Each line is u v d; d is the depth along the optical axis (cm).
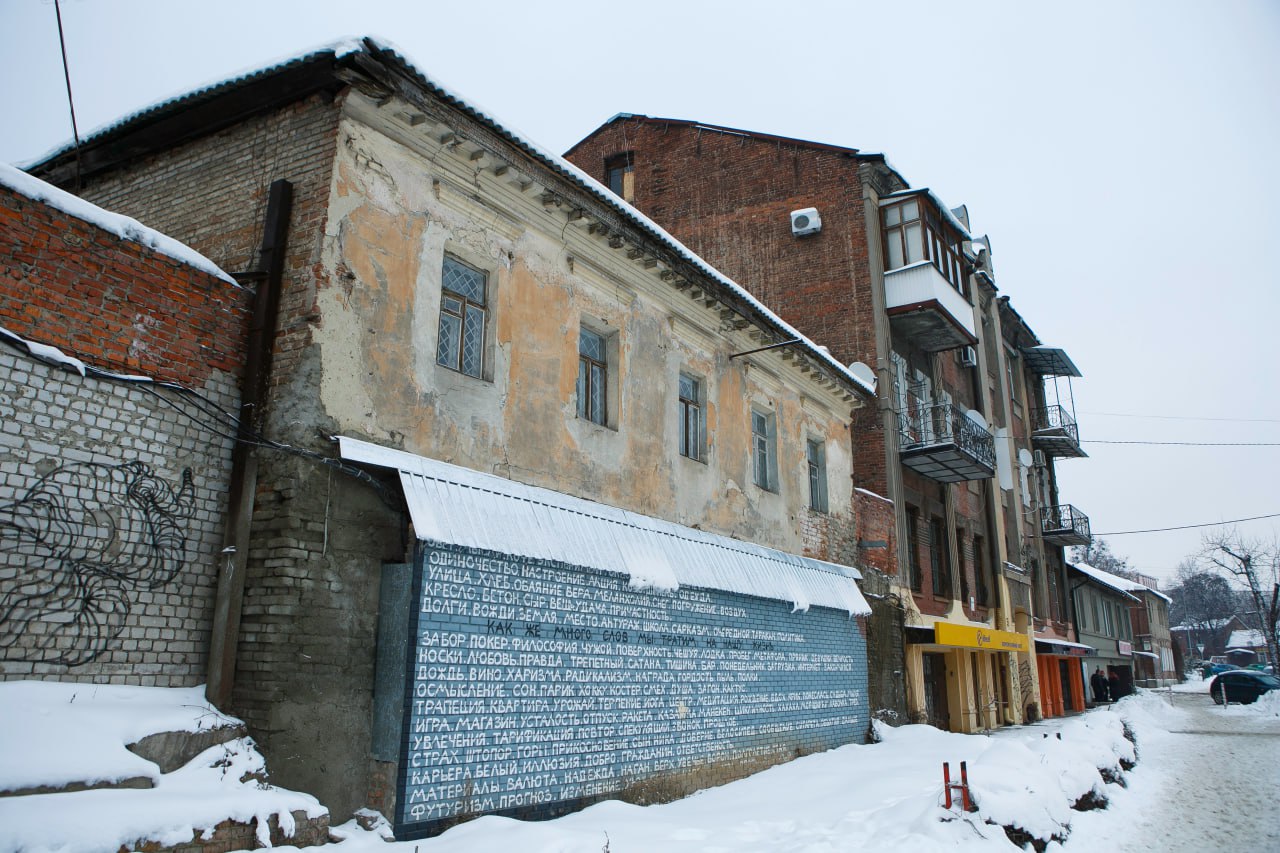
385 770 729
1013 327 3200
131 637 657
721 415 1381
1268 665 6769
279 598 696
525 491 928
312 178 802
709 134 2395
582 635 944
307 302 761
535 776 849
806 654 1457
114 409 666
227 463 748
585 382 1120
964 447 2062
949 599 2169
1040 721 2630
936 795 854
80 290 654
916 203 2109
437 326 882
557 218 1055
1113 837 916
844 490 1773
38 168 1005
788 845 750
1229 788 1282
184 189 907
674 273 1235
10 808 486
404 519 811
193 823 554
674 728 1078
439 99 853
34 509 608
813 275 2152
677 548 1151
